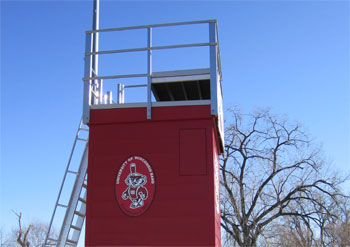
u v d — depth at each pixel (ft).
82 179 38.34
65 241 36.86
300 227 86.74
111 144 32.09
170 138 31.63
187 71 33.35
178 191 30.60
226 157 99.60
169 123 31.96
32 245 143.64
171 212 30.30
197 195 30.40
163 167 31.17
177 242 29.71
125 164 31.60
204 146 31.19
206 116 31.55
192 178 30.73
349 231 83.61
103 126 32.53
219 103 35.09
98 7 36.27
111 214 30.78
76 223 39.24
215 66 32.50
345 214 85.81
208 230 29.66
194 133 31.53
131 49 33.58
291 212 90.68
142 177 31.19
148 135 31.91
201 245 29.45
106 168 31.68
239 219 88.58
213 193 30.32
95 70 34.58
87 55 33.83
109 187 31.32
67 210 37.52
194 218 30.01
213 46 33.04
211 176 30.63
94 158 31.94
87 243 30.37
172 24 33.88
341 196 88.12
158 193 30.76
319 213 87.61
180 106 31.96
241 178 97.09
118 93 42.80
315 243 83.41
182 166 31.01
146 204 30.66
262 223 89.20
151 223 30.27
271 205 92.32
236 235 89.81
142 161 31.50
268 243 86.94
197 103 31.89
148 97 32.45
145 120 32.04
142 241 30.04
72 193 37.96
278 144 97.40
